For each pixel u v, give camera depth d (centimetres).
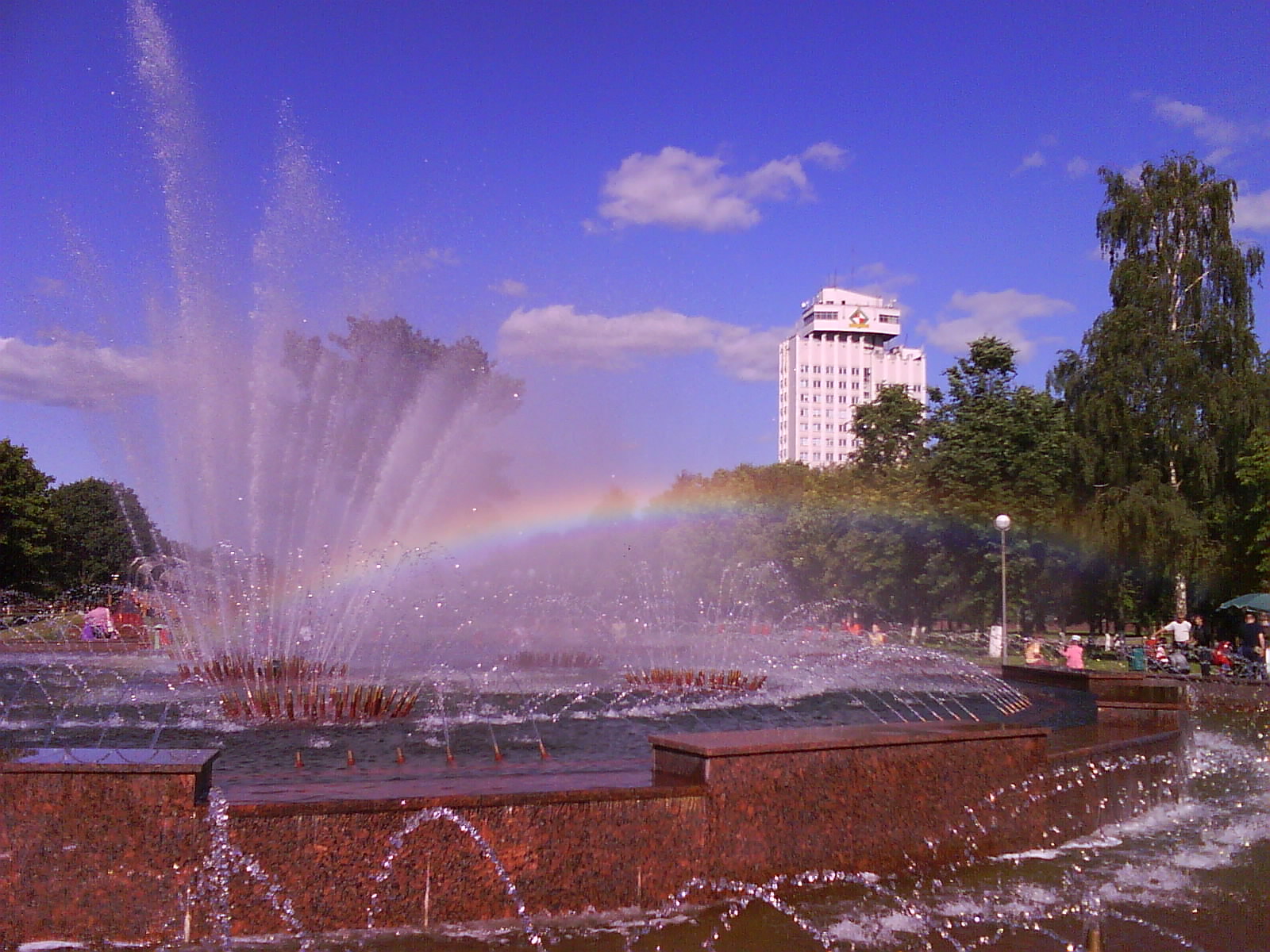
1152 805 909
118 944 510
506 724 1027
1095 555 3506
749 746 625
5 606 4297
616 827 582
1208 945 567
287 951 506
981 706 1261
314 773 661
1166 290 3609
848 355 18125
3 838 510
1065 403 3778
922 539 3847
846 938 556
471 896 549
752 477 5794
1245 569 3447
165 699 1184
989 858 722
